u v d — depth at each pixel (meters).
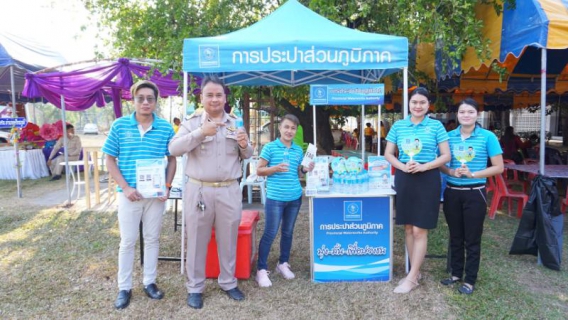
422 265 4.31
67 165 7.46
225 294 3.66
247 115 7.94
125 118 3.32
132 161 3.29
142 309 3.40
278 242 5.23
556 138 20.81
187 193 3.38
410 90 6.96
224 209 3.36
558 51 7.15
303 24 4.34
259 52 3.84
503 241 5.13
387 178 3.91
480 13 5.59
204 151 3.25
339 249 3.86
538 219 4.28
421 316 3.28
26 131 10.98
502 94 11.67
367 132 17.97
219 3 7.12
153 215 3.46
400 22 6.16
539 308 3.39
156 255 3.61
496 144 3.41
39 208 7.16
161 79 7.73
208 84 3.19
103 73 7.07
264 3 7.58
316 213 3.83
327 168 3.86
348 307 3.42
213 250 3.94
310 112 9.98
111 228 5.90
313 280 3.90
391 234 3.84
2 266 4.41
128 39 7.71
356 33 4.18
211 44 3.84
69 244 5.16
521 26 4.64
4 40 9.43
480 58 5.32
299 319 3.25
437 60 6.68
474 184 3.48
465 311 3.34
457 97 11.07
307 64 3.86
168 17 7.02
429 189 3.45
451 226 3.69
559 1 4.59
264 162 3.76
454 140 3.54
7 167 10.45
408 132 3.53
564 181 8.64
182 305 3.47
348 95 4.13
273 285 3.85
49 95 7.30
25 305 3.50
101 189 9.11
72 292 3.75
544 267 4.27
